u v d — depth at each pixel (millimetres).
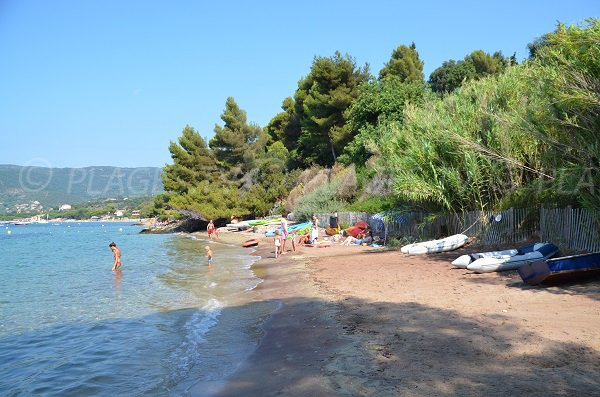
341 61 52844
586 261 10852
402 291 12383
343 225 33094
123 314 12875
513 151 17344
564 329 7613
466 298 10648
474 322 8578
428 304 10469
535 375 5871
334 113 52812
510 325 8117
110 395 7031
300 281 16312
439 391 5656
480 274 13836
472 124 18797
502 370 6141
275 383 6688
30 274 22812
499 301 10000
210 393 6641
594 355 6391
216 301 14062
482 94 19078
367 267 17703
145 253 33875
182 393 6762
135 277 20609
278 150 69625
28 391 7410
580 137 12797
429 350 7250
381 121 39625
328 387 6191
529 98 15977
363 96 42438
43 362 8938
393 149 22516
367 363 6973
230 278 19156
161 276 20609
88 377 7914
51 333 11148
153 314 12680
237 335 9977
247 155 64500
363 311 10523
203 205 60156
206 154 68875
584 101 12031
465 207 20375
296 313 11414
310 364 7328
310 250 27125
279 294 14391
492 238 18719
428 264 16984
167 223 82250
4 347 10062
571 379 5668
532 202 17141
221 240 46500
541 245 14367
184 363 8227
